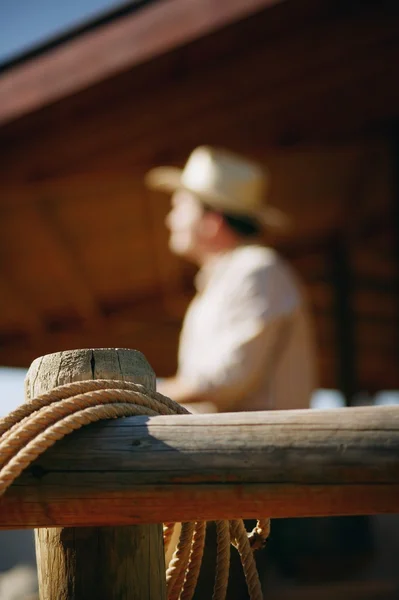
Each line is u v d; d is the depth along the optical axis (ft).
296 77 14.69
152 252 26.40
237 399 8.33
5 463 3.36
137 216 22.39
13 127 13.17
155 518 3.50
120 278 28.91
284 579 16.66
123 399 3.65
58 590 3.77
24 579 15.35
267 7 12.67
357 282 31.35
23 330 31.55
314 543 17.19
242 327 8.39
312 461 3.30
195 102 14.16
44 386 3.88
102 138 13.92
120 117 13.69
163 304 32.96
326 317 35.35
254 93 14.66
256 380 8.33
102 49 12.82
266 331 8.36
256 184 9.93
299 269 31.27
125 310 32.68
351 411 3.38
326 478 3.29
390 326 34.99
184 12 12.84
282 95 15.06
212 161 9.81
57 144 13.70
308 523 17.39
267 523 4.50
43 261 24.00
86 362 3.87
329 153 20.08
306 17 13.23
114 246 24.73
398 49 14.35
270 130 15.99
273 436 3.36
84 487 3.43
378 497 3.28
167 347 38.04
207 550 6.25
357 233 28.14
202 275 9.71
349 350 29.76
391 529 23.77
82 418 3.44
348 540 19.08
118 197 20.48
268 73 14.24
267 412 3.45
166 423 3.50
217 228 9.67
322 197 24.62
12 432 3.45
